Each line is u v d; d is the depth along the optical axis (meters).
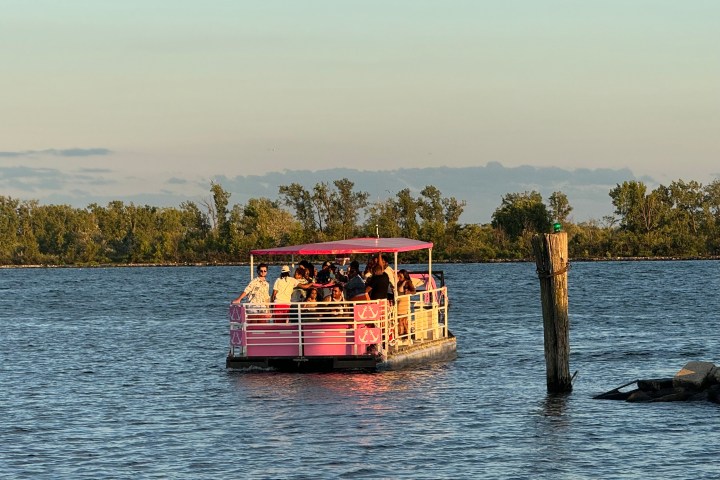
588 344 64.69
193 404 42.69
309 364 48.16
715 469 31.14
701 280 164.00
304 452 33.84
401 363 50.03
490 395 43.47
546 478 30.56
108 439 36.19
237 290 162.88
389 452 33.72
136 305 125.06
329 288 49.84
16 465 32.59
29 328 88.69
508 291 141.88
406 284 52.84
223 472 31.58
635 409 39.81
